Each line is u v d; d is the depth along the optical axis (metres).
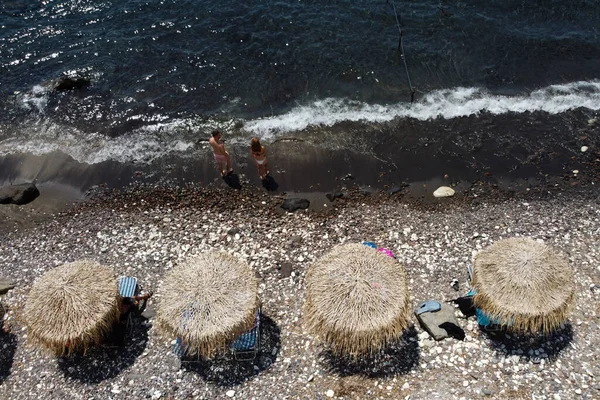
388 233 14.04
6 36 21.95
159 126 18.42
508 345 10.97
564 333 11.12
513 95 19.25
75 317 10.30
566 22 22.20
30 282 13.04
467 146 17.39
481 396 10.12
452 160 16.91
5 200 15.70
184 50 20.98
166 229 14.44
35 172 16.95
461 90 19.41
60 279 10.63
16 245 14.34
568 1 23.00
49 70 20.53
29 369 11.08
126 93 19.58
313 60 20.39
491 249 11.17
